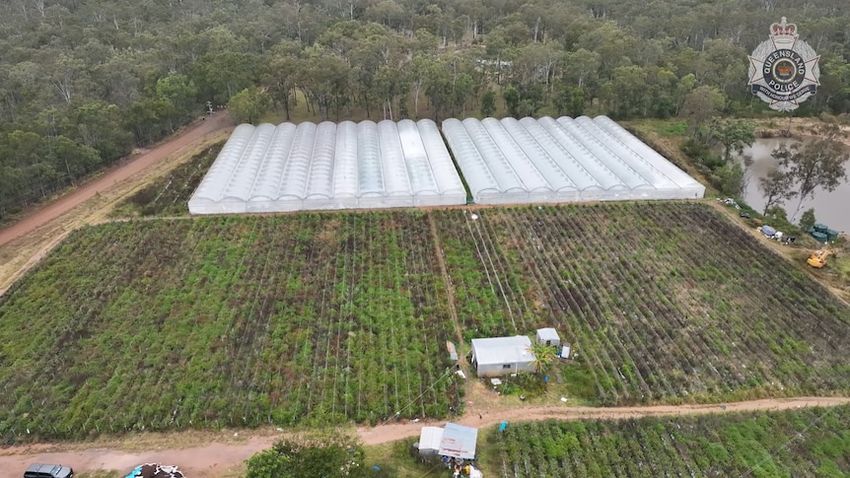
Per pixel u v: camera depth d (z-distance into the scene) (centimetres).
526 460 4900
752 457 4959
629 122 12662
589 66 12588
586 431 5194
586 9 18388
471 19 17750
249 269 7412
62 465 4788
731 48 13712
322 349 6116
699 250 7938
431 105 13412
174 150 11062
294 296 6919
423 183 9200
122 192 9381
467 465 4853
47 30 14925
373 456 4934
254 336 6275
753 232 8481
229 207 8719
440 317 6619
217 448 5044
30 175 8781
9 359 5947
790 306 6862
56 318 6525
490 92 12575
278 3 18112
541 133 11412
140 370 5819
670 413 5450
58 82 11862
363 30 14612
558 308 6788
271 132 11456
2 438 5122
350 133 11350
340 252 7812
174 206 8944
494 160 10100
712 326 6531
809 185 9925
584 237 8225
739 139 10600
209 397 5534
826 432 5219
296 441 4628
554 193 9112
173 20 17025
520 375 5834
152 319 6506
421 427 5266
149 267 7419
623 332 6419
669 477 4772
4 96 11081
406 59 13262
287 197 8769
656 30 15900
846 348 6241
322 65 11569
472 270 7481
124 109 10944
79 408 5381
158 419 5300
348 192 8925
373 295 6975
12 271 7394
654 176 9569
